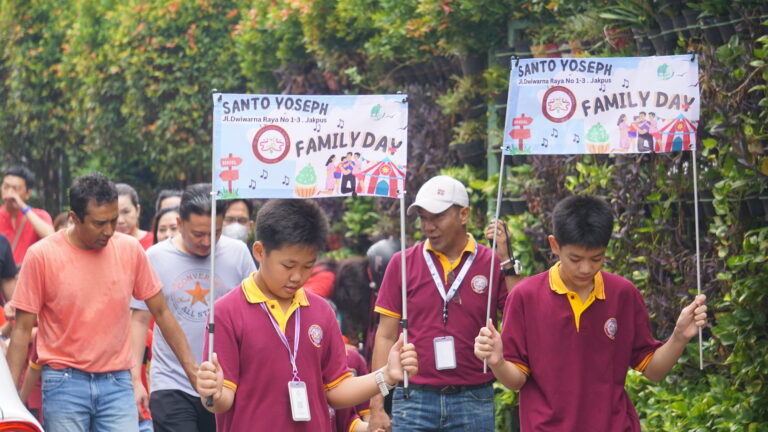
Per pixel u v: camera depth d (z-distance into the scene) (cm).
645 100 562
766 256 624
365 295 758
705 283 697
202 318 711
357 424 624
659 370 541
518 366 537
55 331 630
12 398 511
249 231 845
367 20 1008
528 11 855
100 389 634
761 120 636
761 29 650
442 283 654
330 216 1123
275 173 525
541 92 566
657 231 724
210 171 1474
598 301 532
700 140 693
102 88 1525
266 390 486
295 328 493
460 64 934
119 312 643
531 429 535
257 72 1227
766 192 644
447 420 647
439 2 877
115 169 1606
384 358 660
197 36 1410
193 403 696
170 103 1427
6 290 874
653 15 724
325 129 530
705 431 659
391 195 530
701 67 682
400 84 1027
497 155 889
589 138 564
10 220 1079
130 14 1445
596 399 530
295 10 1097
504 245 666
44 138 1786
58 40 1745
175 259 711
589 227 510
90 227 620
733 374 680
